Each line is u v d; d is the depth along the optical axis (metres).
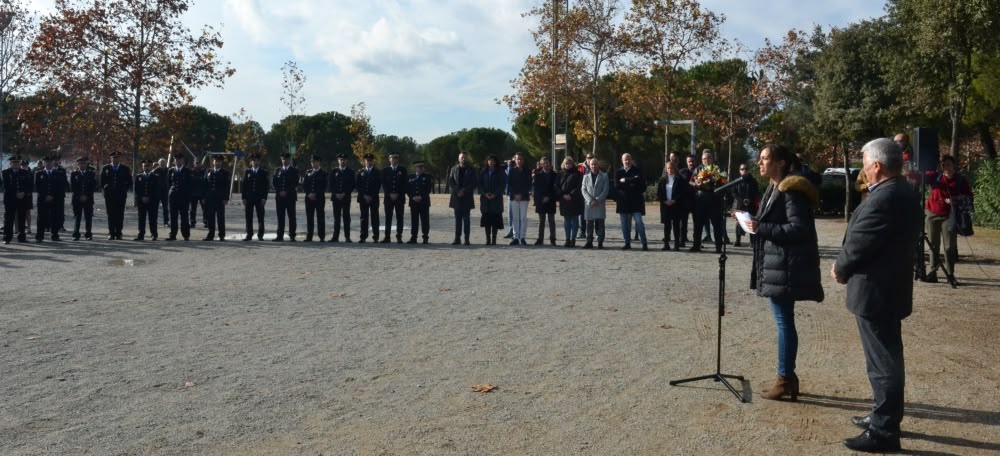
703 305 9.45
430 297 9.97
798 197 5.46
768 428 5.15
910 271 4.81
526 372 6.40
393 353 6.99
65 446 4.67
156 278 11.58
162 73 30.94
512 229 17.81
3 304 9.28
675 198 15.80
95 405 5.46
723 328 8.12
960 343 7.54
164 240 17.83
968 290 10.73
